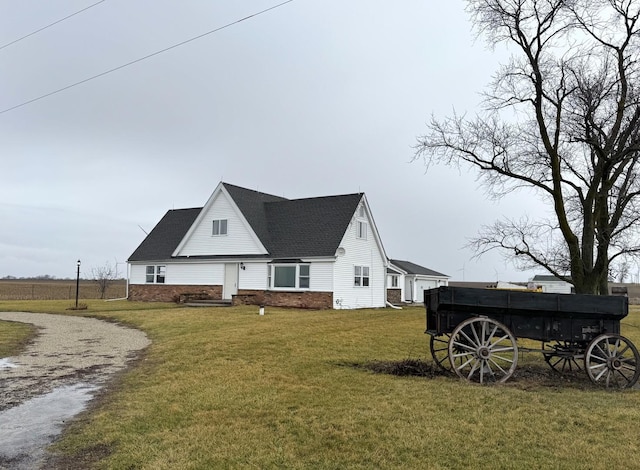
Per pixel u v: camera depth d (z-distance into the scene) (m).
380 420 7.16
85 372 10.88
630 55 16.27
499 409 7.77
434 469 5.54
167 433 6.69
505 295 9.72
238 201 31.33
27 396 8.82
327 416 7.34
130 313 23.53
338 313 23.88
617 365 9.52
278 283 28.95
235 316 21.44
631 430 6.84
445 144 19.59
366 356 12.35
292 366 11.03
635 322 22.02
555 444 6.31
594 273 16.31
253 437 6.51
